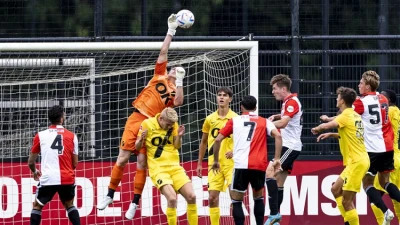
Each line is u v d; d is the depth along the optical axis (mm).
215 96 38719
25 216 38344
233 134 32375
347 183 33188
